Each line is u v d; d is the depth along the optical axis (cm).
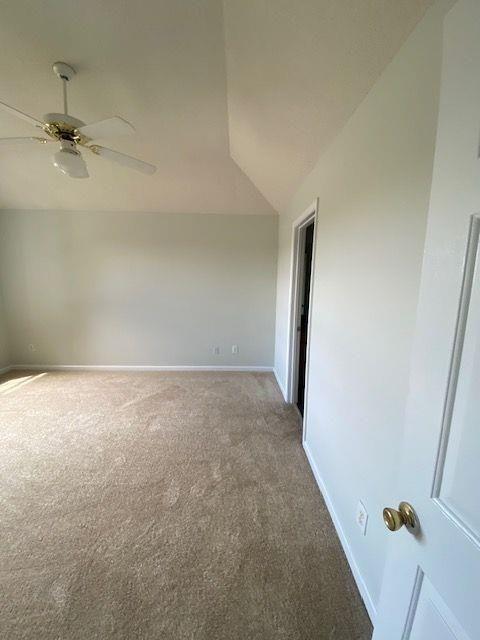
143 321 400
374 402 113
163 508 166
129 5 133
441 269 54
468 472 49
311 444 208
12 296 388
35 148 272
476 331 47
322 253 182
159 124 230
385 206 106
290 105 161
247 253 389
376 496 111
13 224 375
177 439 237
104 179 319
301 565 133
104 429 251
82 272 387
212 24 141
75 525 154
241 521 157
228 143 262
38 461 207
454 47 49
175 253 387
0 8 136
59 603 117
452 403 52
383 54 101
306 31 115
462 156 48
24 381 362
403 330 94
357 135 130
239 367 411
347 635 107
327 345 172
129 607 116
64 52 160
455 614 50
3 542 144
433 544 56
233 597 119
